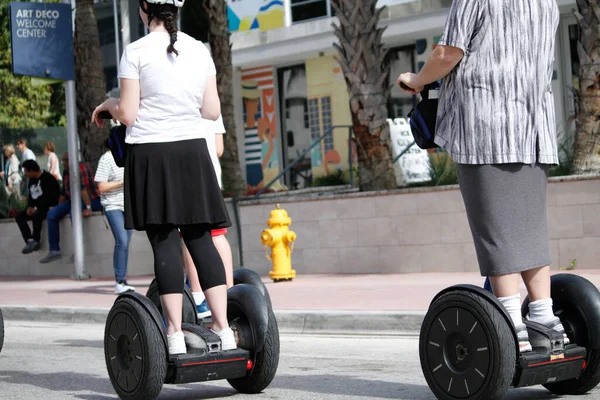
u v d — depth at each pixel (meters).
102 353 11.65
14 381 9.52
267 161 38.25
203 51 7.49
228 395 8.15
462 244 18.17
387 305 13.34
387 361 10.16
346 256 19.48
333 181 33.88
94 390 8.80
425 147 7.09
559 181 17.28
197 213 7.25
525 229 6.68
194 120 7.38
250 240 20.94
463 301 6.61
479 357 6.52
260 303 7.77
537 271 6.83
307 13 36.34
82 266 22.56
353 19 19.97
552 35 6.86
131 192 7.30
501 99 6.62
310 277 19.12
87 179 23.36
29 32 21.66
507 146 6.59
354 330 12.60
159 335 7.21
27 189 26.69
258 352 7.78
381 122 19.95
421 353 6.93
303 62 37.19
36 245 24.20
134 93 7.22
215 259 7.48
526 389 7.72
